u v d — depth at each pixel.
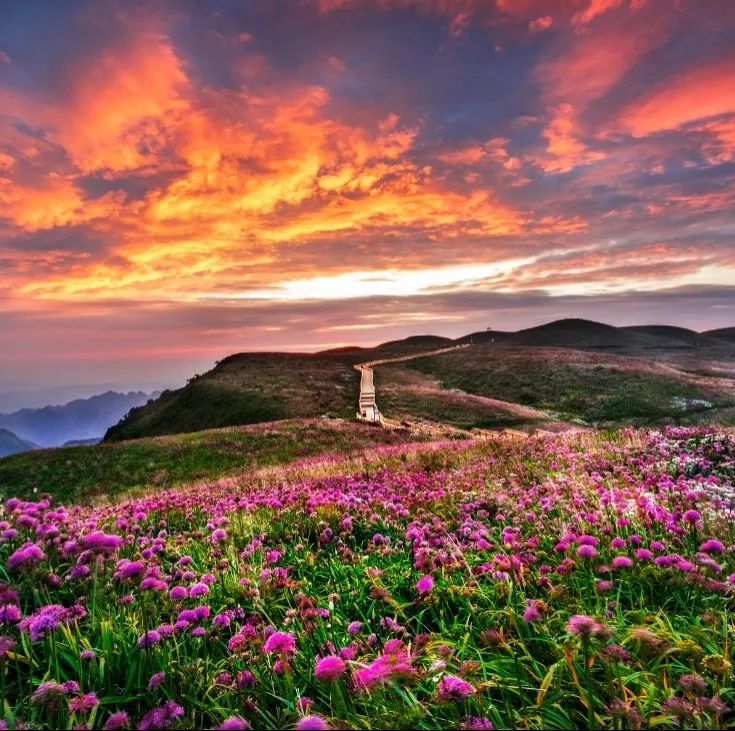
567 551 5.05
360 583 4.96
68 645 3.49
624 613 3.79
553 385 79.12
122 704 3.22
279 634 3.28
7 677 3.48
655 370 82.44
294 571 5.64
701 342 162.75
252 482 17.14
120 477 32.28
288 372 96.50
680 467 9.66
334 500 8.62
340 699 2.99
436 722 2.82
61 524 6.21
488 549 5.63
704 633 3.38
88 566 4.56
